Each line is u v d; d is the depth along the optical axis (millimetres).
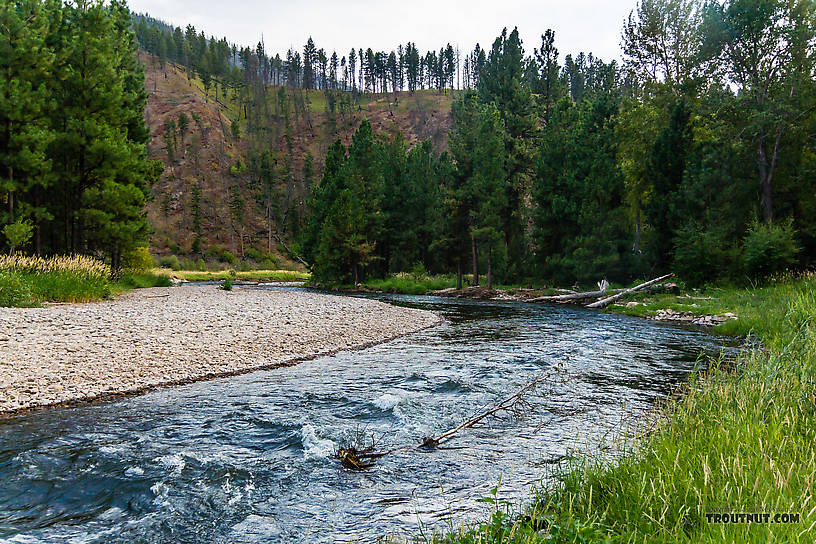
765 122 29453
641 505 3984
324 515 5305
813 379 6957
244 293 34688
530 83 68750
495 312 27484
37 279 21219
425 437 7547
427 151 60219
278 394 10188
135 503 5598
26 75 27656
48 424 8219
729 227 29266
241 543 4766
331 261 49719
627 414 8625
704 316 22344
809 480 3902
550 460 6637
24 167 26750
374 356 14453
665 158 34094
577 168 38062
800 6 30828
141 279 39156
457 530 4684
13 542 4762
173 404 9461
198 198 121875
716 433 5418
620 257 35500
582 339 17562
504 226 45656
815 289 21062
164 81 179750
